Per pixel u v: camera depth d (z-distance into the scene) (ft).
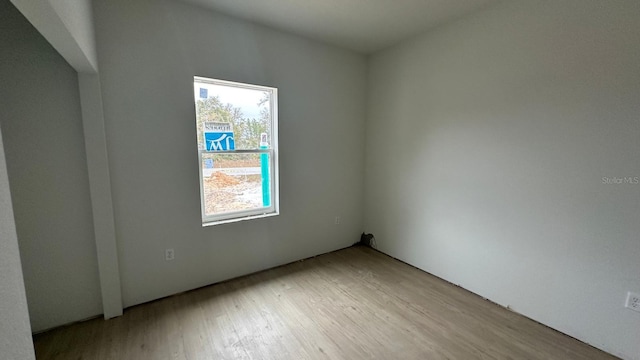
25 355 2.37
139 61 7.09
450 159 8.95
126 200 7.25
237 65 8.59
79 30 4.75
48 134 6.28
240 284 8.95
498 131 7.65
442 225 9.36
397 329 6.82
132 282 7.52
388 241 11.54
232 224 9.09
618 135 5.71
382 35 9.70
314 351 6.05
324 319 7.18
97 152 6.61
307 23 8.80
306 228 10.94
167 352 5.98
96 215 6.75
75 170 6.63
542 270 7.03
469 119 8.32
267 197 10.08
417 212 10.21
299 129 10.23
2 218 2.05
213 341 6.31
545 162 6.80
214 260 8.85
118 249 7.25
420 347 6.22
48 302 6.59
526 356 5.98
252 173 9.64
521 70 7.06
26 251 6.29
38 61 6.07
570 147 6.37
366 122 12.10
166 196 7.81
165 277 8.02
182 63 7.69
